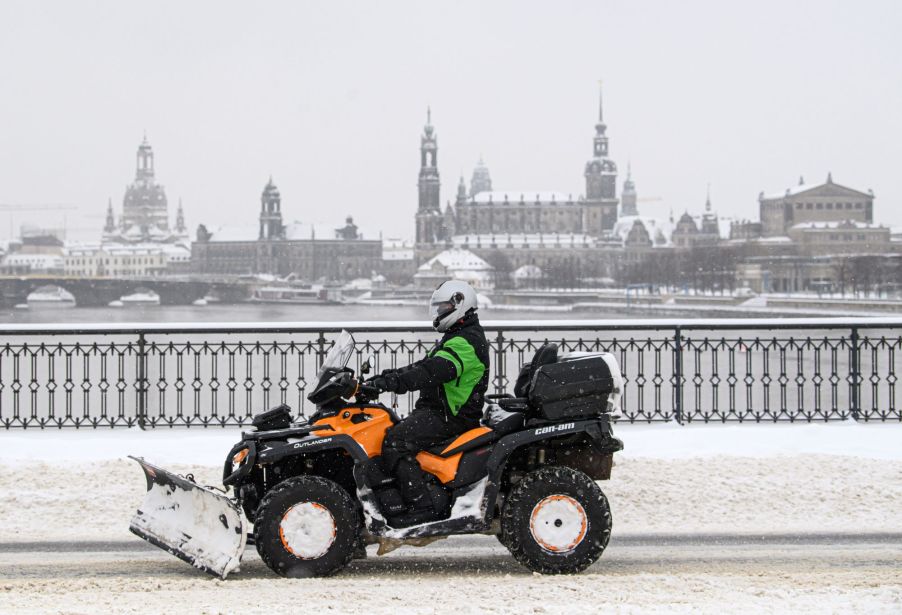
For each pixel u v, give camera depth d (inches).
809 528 460.4
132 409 1180.5
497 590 353.1
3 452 603.5
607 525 379.9
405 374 371.9
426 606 328.5
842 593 345.1
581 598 341.1
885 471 549.0
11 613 315.9
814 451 606.9
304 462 393.4
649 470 547.5
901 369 1585.9
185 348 748.6
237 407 1138.0
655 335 1911.9
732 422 766.5
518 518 377.7
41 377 1446.9
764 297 7711.6
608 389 384.8
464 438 381.7
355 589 355.3
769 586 359.9
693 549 424.5
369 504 376.2
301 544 374.6
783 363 773.3
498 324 731.4
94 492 509.7
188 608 324.8
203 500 380.8
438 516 381.1
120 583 366.3
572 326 733.3
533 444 389.7
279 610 321.7
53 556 413.4
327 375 382.0
